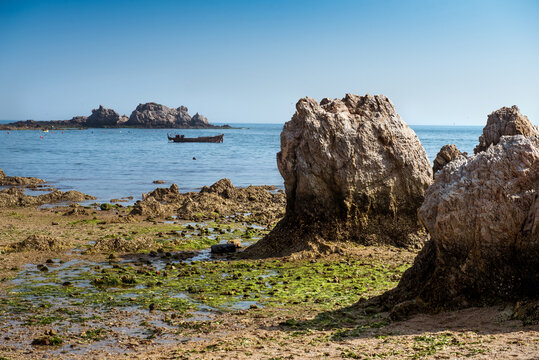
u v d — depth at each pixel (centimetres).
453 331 1373
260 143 17300
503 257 1480
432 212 1614
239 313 1745
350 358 1255
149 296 1953
